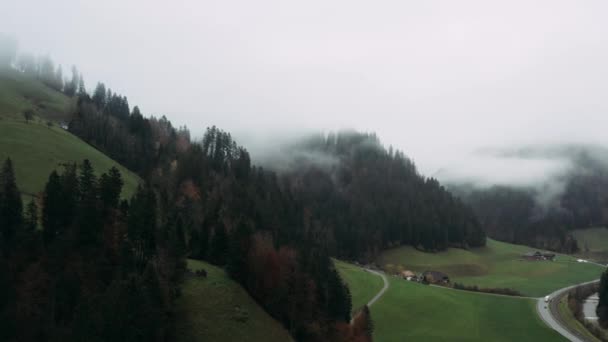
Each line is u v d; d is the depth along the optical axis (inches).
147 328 2472.9
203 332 2755.9
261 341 2940.5
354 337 3629.4
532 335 4598.9
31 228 2856.8
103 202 3201.3
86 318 2410.2
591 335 4640.8
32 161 4559.5
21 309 2445.9
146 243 3095.5
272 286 3425.2
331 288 3833.7
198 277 3253.0
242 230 3629.4
